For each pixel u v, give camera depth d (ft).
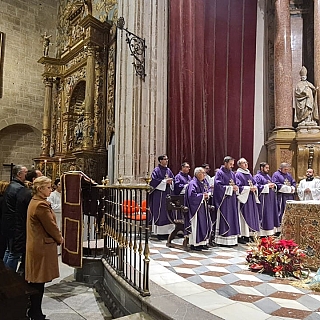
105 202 16.94
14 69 49.14
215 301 10.46
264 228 21.56
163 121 27.22
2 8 48.62
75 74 44.50
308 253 14.69
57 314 12.64
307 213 14.96
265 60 31.42
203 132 29.17
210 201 21.17
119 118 26.68
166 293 11.12
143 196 24.54
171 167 26.86
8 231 14.02
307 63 29.53
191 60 28.91
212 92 30.09
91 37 39.06
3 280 5.41
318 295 11.23
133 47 25.96
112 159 36.91
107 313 12.77
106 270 15.38
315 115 26.81
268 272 13.97
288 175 24.04
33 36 51.44
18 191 14.24
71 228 15.81
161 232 21.63
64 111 46.65
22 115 49.44
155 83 26.76
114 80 37.88
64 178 16.37
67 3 51.06
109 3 41.14
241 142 30.09
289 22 28.76
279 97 27.89
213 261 15.92
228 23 31.17
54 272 11.71
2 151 48.83
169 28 28.14
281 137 26.86
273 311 9.72
